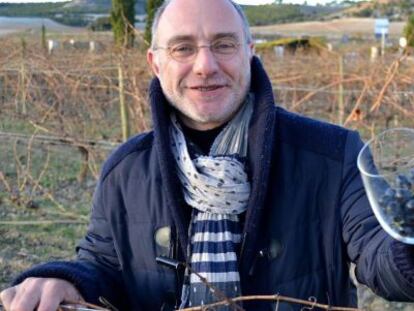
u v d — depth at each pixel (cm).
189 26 180
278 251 180
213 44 181
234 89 183
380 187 132
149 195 191
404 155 136
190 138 191
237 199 181
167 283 187
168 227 187
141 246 191
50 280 180
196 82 181
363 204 176
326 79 1113
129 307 198
